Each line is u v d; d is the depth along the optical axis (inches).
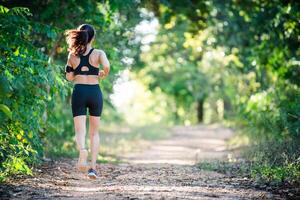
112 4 545.0
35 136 422.6
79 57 377.1
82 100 375.6
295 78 674.8
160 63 1769.2
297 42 672.4
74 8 528.4
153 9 709.3
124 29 649.6
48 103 459.5
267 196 324.2
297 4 618.5
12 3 506.3
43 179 378.9
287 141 508.4
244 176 406.3
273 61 695.1
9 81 357.1
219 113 1828.2
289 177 371.9
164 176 414.6
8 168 378.0
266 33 721.6
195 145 953.5
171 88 1879.9
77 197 314.8
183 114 2266.2
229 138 953.5
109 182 387.5
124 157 681.6
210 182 378.9
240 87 850.1
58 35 543.5
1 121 354.3
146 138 1115.3
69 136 684.1
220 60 1259.2
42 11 514.9
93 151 378.9
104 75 383.6
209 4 761.0
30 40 472.4
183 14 732.7
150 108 2507.4
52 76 398.0
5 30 389.1
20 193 321.1
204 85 1664.6
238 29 805.9
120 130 1256.8
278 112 582.6
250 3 740.0
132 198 305.9
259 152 498.3
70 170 445.1
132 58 744.3
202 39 942.4
